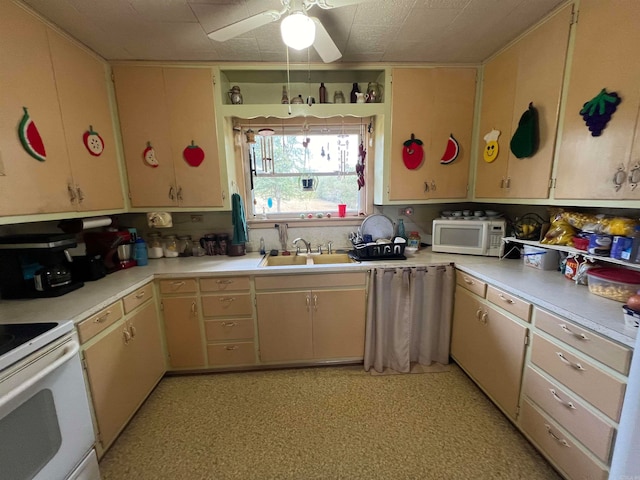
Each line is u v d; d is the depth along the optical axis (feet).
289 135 8.48
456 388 6.45
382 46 6.42
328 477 4.48
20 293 4.80
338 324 7.07
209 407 6.02
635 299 3.47
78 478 3.72
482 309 5.88
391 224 8.14
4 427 2.86
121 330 5.23
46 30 4.95
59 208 5.18
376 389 6.46
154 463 4.78
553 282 5.20
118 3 4.68
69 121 5.45
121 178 7.06
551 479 4.38
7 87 4.21
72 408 3.65
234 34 4.50
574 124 4.78
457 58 7.07
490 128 6.99
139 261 7.11
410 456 4.81
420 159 7.51
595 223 4.85
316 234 8.71
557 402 4.15
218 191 7.39
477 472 4.51
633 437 2.79
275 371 7.20
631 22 3.84
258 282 6.75
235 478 4.50
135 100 6.86
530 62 5.68
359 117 8.33
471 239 7.38
